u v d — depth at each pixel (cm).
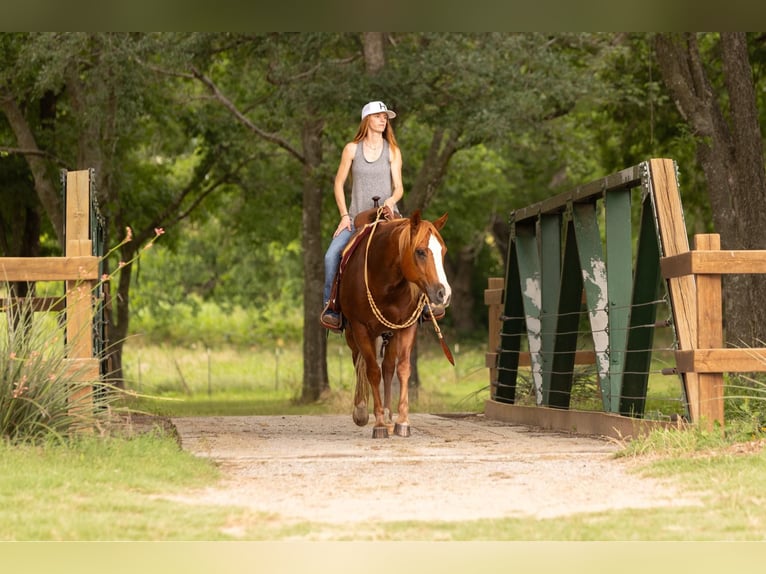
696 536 627
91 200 1084
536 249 1441
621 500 736
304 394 2816
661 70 1944
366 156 1169
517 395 1664
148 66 2420
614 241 1141
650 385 2661
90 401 955
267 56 2430
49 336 945
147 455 884
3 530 635
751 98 1805
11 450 852
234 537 634
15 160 2705
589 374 1598
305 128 2738
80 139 2447
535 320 1407
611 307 1138
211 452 985
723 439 924
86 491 740
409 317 1097
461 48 2284
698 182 2647
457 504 732
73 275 972
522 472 863
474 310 5462
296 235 3300
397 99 2206
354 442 1091
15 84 2478
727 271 956
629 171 1074
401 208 2434
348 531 649
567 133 2769
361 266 1091
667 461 856
